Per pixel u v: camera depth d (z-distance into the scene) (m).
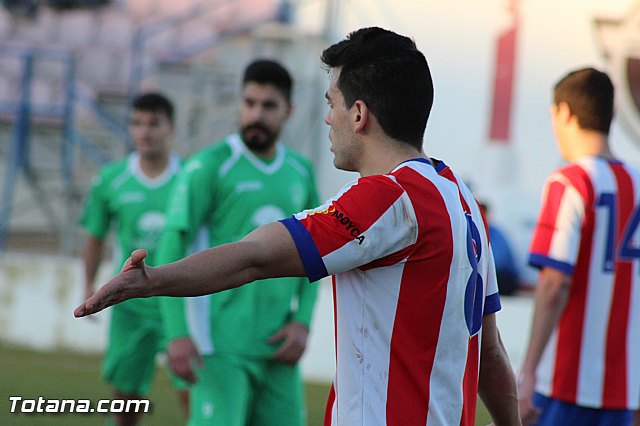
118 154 37.56
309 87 32.19
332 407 6.92
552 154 28.95
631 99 29.11
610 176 11.02
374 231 6.50
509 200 28.78
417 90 6.89
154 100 18.23
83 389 20.81
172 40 37.34
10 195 35.94
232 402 12.25
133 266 6.05
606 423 11.22
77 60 38.03
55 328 26.73
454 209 6.81
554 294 10.85
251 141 12.84
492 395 7.79
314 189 13.81
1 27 38.66
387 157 6.92
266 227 6.57
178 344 12.40
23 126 36.69
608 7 29.19
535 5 29.16
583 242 10.98
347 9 32.22
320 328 25.72
